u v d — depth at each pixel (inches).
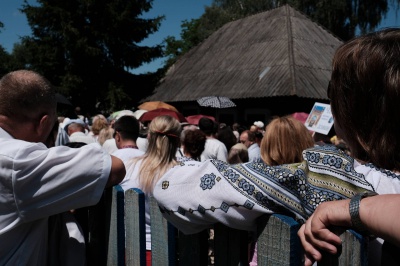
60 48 1040.2
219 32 956.0
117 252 65.4
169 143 104.0
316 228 37.1
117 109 1035.9
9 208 54.2
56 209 55.8
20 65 1184.2
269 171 43.2
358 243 35.1
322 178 42.4
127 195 71.4
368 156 43.6
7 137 58.1
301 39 759.1
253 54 772.6
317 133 172.9
